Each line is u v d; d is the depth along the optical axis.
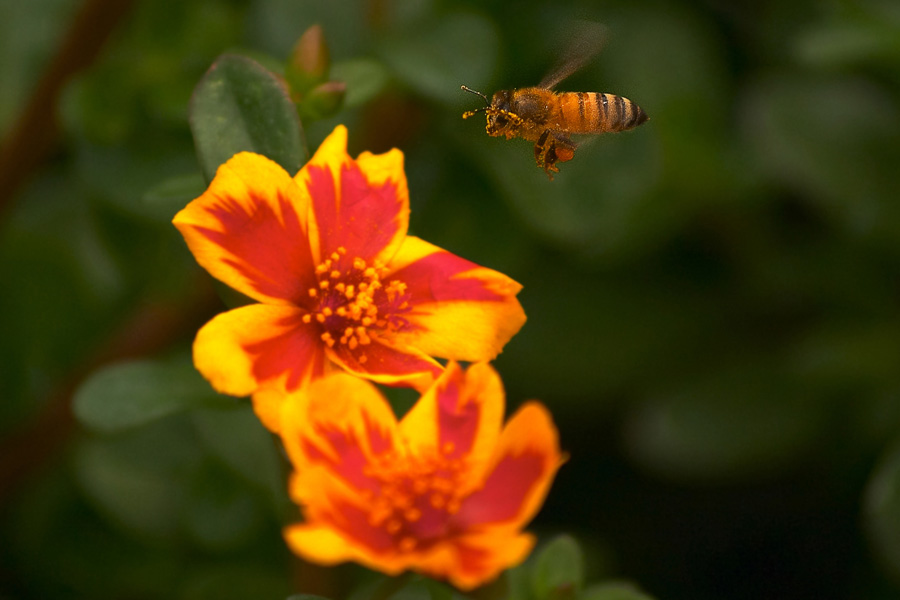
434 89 0.29
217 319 0.25
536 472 0.25
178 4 0.31
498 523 0.25
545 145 0.28
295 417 0.25
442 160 0.31
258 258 0.26
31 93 0.31
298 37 0.30
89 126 0.30
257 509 0.30
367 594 0.27
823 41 0.31
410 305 0.26
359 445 0.25
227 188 0.25
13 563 0.31
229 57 0.26
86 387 0.26
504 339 0.26
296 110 0.26
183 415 0.31
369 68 0.28
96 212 0.31
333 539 0.24
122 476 0.31
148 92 0.30
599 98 0.28
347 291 0.26
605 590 0.26
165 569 0.31
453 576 0.24
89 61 0.30
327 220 0.26
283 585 0.30
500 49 0.31
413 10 0.30
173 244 0.31
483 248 0.31
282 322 0.26
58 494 0.31
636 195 0.31
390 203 0.26
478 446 0.25
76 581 0.31
